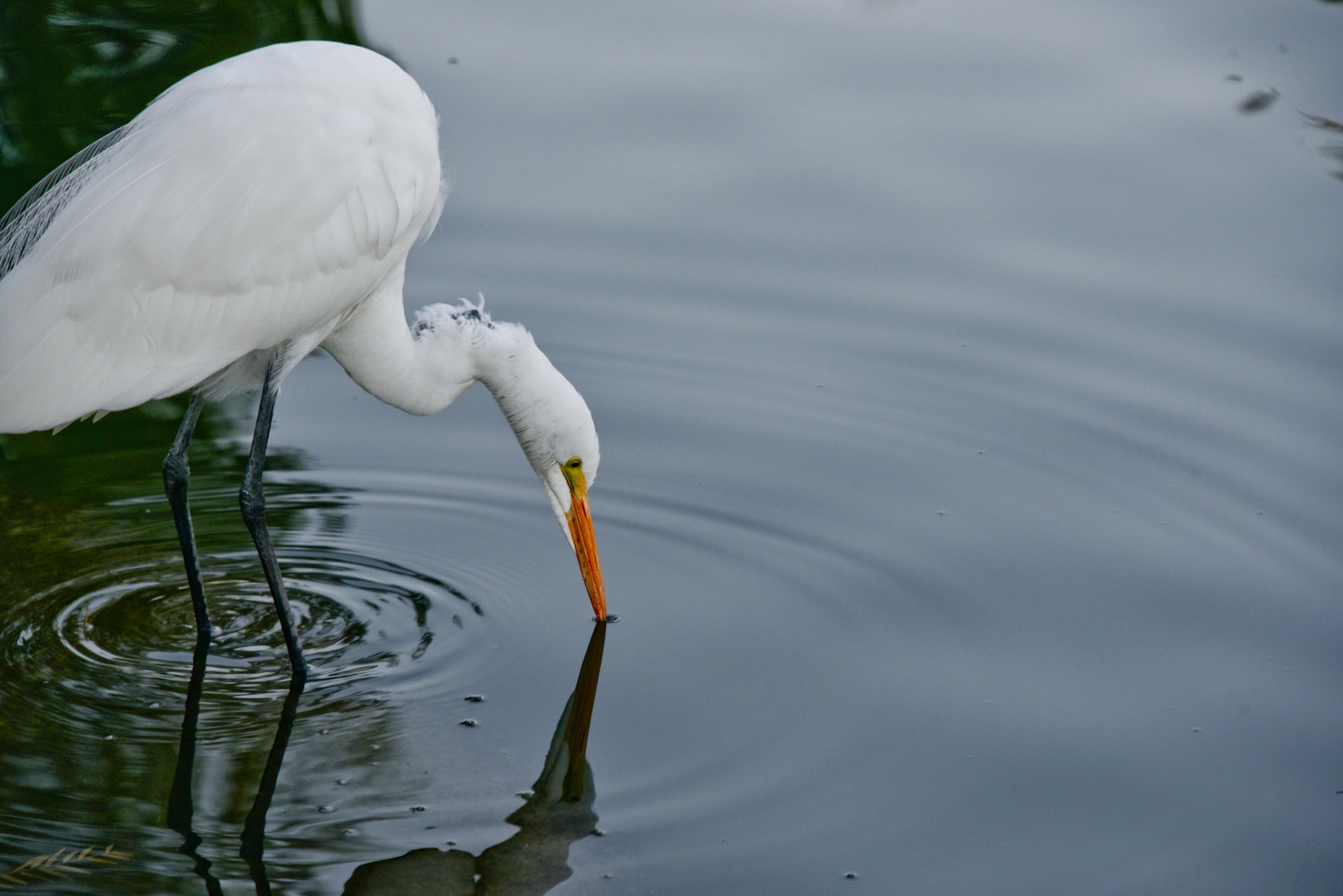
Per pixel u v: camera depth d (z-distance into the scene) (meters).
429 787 7.75
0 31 17.23
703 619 9.58
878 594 9.81
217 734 8.16
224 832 7.32
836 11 18.41
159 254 8.16
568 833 7.39
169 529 10.45
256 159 8.26
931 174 14.89
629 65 16.83
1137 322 12.88
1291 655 9.07
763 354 12.77
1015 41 17.66
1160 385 12.13
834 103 16.16
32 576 9.71
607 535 10.62
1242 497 10.78
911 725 8.40
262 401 8.97
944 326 12.99
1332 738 8.28
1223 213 14.24
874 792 7.79
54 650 8.89
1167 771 7.99
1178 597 9.70
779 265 13.73
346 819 7.46
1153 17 18.27
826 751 8.16
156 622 9.31
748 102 16.14
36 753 7.88
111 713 8.30
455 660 9.05
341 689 8.67
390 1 18.33
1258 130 15.62
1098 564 10.10
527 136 15.42
